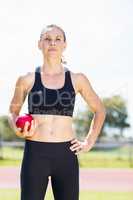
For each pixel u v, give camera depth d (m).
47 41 5.00
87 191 14.18
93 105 5.18
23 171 4.86
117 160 30.20
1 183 16.95
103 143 32.12
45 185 4.88
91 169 25.19
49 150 4.85
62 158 4.87
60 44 5.01
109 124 36.97
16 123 4.87
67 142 4.92
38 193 4.82
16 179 18.86
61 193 4.90
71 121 5.01
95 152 35.69
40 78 4.98
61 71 5.05
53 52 4.96
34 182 4.80
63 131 4.93
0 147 31.50
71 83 5.00
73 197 4.89
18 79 5.03
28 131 4.84
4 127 41.12
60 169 4.88
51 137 4.88
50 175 4.91
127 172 23.28
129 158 30.02
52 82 4.96
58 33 5.03
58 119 4.93
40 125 4.91
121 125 36.88
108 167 26.72
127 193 13.58
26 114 4.95
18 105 5.07
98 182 17.89
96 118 5.18
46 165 4.85
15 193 13.20
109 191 14.24
